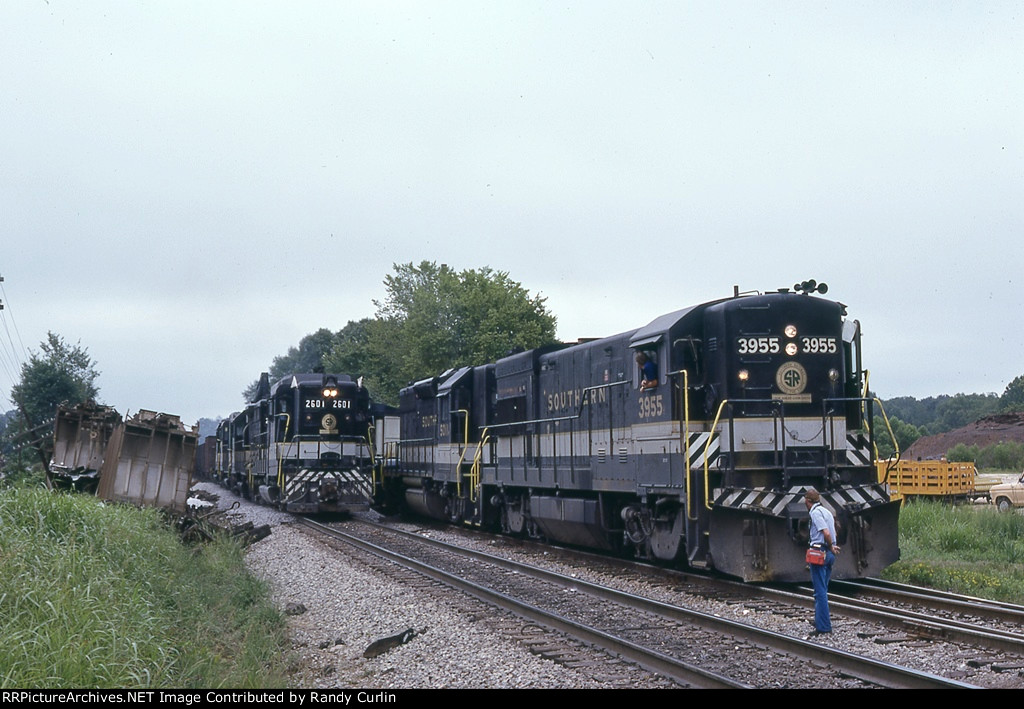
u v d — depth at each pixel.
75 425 20.67
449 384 27.25
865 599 13.52
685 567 16.66
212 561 15.04
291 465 31.30
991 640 9.83
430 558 19.19
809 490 11.35
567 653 9.95
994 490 34.25
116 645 8.32
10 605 8.59
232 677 8.84
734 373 14.80
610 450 17.84
